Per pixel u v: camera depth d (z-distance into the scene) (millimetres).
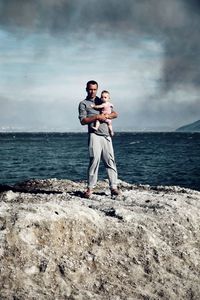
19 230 4602
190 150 66000
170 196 7719
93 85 7199
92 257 4668
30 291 3848
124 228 5312
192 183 24922
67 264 4398
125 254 4914
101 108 7289
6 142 117750
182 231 5824
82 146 84562
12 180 26125
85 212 5426
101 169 32750
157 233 5633
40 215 4949
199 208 7086
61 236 4828
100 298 3988
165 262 4945
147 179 26906
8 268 4102
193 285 4590
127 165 36719
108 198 7469
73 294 3977
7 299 3664
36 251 4422
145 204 6875
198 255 5348
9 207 5242
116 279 4414
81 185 10227
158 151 62594
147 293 4230
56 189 9445
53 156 50031
